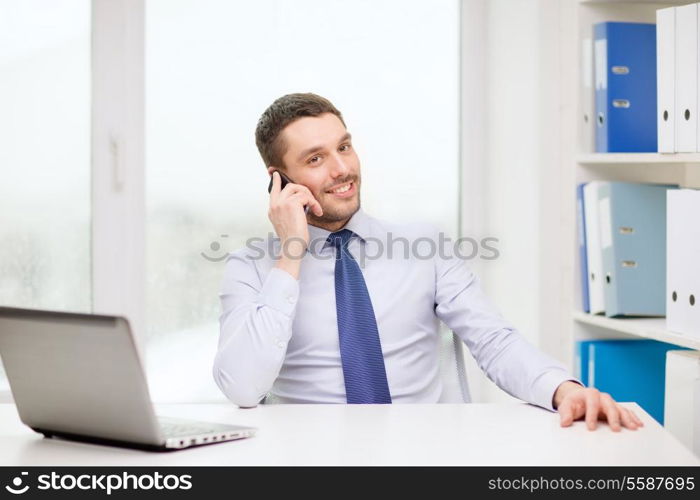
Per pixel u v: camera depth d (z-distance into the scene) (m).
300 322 1.85
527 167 2.76
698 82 1.97
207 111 2.88
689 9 2.00
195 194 2.89
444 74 2.99
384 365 1.80
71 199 2.86
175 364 2.90
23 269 2.86
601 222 2.39
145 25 2.84
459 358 1.96
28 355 1.30
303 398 1.83
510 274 2.86
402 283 1.92
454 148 3.01
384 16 2.96
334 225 1.90
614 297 2.34
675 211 2.03
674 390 1.97
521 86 2.79
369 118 2.97
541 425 1.43
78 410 1.29
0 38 2.81
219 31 2.88
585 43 2.46
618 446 1.29
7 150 2.83
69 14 2.83
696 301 1.97
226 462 1.21
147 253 2.88
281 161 1.87
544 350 2.69
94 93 2.82
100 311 2.85
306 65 2.93
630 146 2.39
